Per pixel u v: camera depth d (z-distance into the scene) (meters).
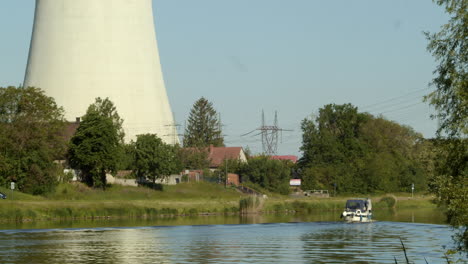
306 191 100.00
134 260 32.47
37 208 57.50
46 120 75.25
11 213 55.16
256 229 48.38
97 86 100.31
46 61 100.75
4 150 68.75
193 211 65.81
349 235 44.62
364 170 102.06
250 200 68.81
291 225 51.69
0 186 67.25
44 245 38.09
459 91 22.12
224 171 98.94
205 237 42.81
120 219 58.19
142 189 81.00
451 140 22.66
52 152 72.50
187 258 33.22
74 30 100.88
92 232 45.31
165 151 83.69
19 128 71.00
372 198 86.19
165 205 66.44
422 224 53.47
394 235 44.72
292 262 31.81
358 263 31.53
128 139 100.56
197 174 98.25
